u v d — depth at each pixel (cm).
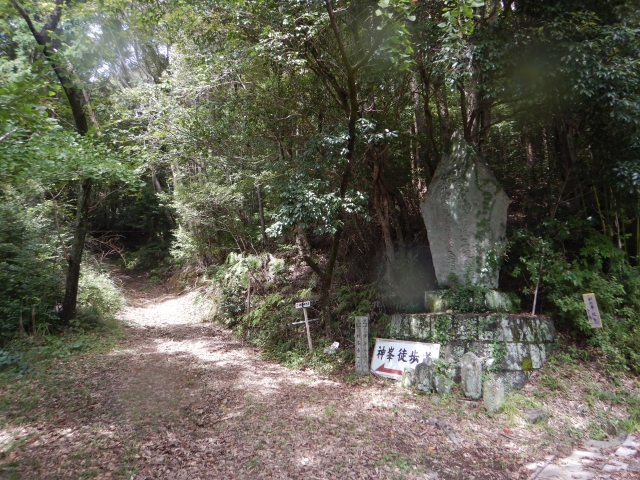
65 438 431
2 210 885
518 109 796
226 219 1236
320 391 617
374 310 793
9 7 632
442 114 909
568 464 426
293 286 1020
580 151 777
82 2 759
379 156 791
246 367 738
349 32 753
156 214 2239
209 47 793
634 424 509
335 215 643
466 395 562
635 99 589
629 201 690
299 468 393
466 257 693
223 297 1102
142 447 418
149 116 797
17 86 383
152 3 735
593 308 612
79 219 919
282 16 637
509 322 613
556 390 573
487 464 422
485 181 698
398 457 418
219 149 849
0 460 383
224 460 402
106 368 682
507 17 713
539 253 677
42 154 539
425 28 697
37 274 898
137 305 1434
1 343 757
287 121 840
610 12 649
